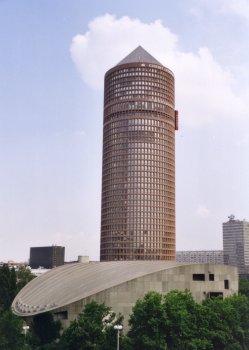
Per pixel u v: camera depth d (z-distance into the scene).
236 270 89.75
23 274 174.38
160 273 78.12
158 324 58.28
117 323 59.88
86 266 108.25
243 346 68.00
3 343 60.03
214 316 66.06
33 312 79.56
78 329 57.16
